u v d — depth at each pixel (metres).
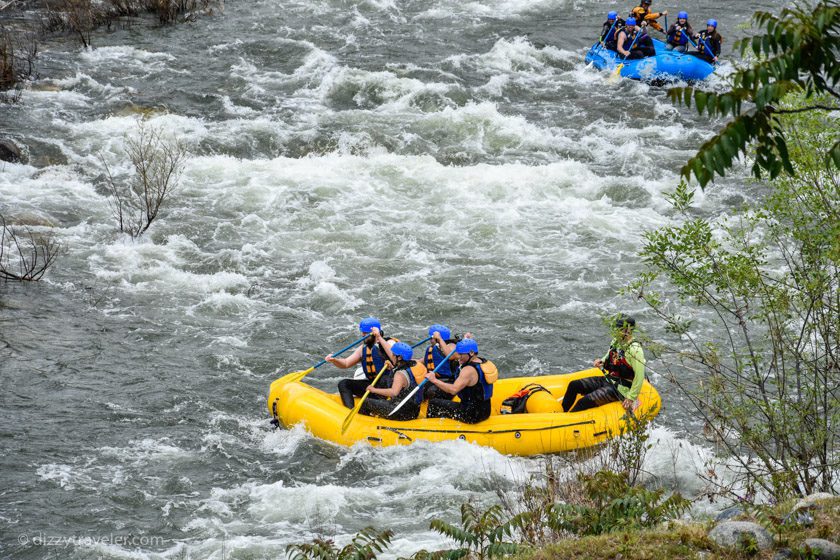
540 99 56.81
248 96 55.75
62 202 42.56
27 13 69.44
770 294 19.73
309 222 41.97
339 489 23.23
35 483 23.33
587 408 26.17
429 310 34.66
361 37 66.06
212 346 31.67
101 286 35.66
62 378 28.94
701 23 68.56
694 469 23.59
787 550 15.00
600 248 39.88
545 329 33.34
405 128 52.16
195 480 23.92
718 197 44.56
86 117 51.94
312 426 25.78
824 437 18.73
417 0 74.75
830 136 19.17
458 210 43.34
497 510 18.08
